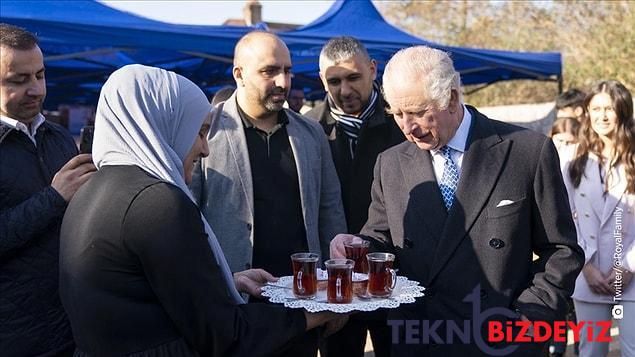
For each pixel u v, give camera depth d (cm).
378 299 191
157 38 547
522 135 219
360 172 333
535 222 217
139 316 165
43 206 217
